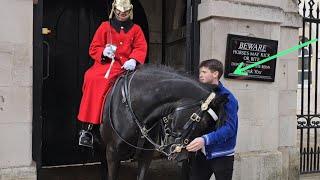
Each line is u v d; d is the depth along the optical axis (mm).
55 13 6734
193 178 3852
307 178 6488
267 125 5906
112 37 4312
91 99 4160
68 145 6844
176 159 3170
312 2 6609
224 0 5465
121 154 3842
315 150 6785
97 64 4352
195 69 5633
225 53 5547
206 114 3150
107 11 7035
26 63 4551
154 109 3492
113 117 3809
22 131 4555
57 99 6750
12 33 4492
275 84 5961
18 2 4500
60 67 6762
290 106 6449
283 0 6266
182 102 3256
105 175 4828
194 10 5656
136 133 3645
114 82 4090
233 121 3369
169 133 3227
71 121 6852
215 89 3377
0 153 4484
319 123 6777
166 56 7527
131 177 6180
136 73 3775
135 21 7418
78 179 6012
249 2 5641
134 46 4371
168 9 7461
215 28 5465
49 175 6195
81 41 6898
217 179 3668
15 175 4480
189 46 5672
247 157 5707
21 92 4539
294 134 6484
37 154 4715
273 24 5863
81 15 6902
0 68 4461
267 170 5852
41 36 4699
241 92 5703
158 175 6312
